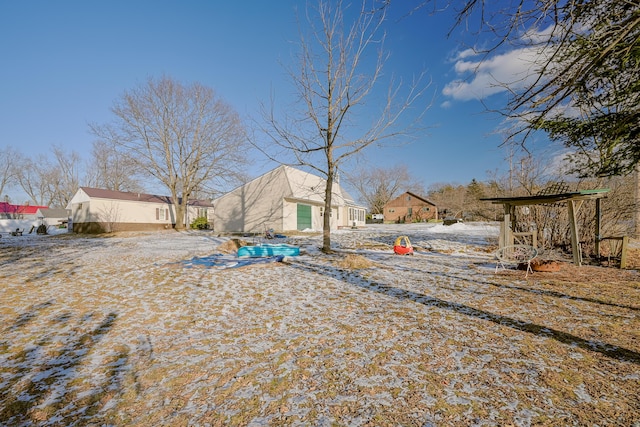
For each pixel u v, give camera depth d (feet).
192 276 27.07
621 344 11.94
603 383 9.41
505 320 14.94
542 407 8.38
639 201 34.96
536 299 18.11
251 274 27.78
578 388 9.18
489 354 11.53
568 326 13.89
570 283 21.50
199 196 105.09
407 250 39.86
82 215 89.97
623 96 14.92
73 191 160.97
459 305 17.56
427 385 9.66
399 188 206.49
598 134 17.26
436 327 14.38
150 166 88.43
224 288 22.98
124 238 67.00
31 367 11.64
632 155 16.76
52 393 9.93
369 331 14.24
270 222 71.15
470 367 10.64
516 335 13.15
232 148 90.17
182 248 46.65
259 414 8.62
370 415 8.35
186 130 89.45
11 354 12.74
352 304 18.56
